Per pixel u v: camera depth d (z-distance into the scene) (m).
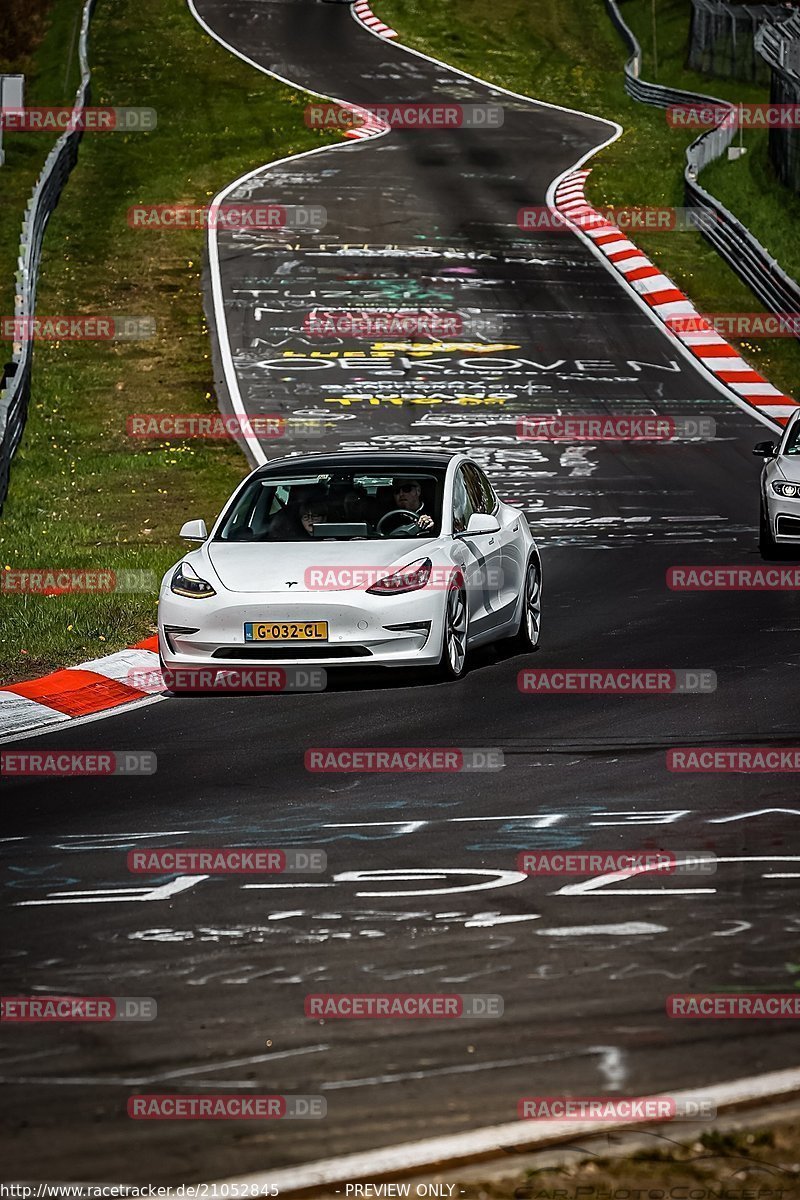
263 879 23.61
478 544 40.06
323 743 32.38
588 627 45.44
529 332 106.56
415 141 165.00
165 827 26.58
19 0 197.25
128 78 188.88
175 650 37.62
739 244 121.00
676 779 28.91
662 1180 14.16
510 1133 15.10
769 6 198.62
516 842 25.22
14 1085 16.52
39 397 92.06
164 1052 17.31
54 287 117.06
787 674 37.97
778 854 24.23
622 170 154.12
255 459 78.81
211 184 146.00
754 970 19.44
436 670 38.62
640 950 20.22
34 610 45.62
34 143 158.38
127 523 64.19
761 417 88.88
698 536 61.50
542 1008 18.34
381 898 22.55
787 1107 15.45
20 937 21.30
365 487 40.72
